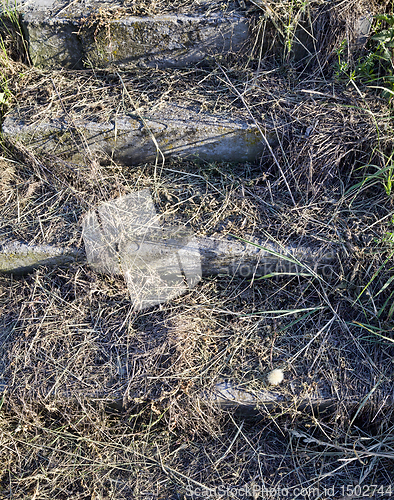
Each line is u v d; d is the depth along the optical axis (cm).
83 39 251
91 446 204
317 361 207
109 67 261
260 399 200
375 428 204
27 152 238
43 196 238
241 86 248
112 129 234
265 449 203
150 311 218
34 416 205
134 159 249
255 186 235
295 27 240
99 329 214
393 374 202
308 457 200
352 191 227
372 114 223
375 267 212
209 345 212
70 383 203
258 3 238
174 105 242
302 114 230
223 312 220
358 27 236
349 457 197
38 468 199
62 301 220
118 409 208
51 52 259
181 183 241
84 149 240
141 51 254
